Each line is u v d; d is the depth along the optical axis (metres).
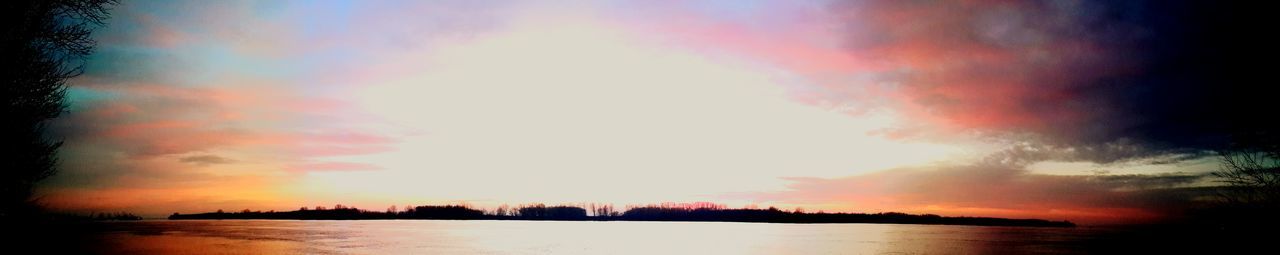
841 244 66.94
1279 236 28.33
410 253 47.22
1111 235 88.75
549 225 132.88
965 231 109.75
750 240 75.25
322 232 80.56
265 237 65.19
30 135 14.91
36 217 17.06
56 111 15.28
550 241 68.50
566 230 103.56
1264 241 28.80
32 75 14.27
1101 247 59.38
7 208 15.27
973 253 52.66
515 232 92.50
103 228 80.25
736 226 135.25
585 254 50.38
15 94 14.05
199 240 57.09
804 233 99.69
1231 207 30.66
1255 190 29.58
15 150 14.49
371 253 45.91
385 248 52.16
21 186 15.15
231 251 44.62
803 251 56.75
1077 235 91.00
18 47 13.77
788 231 108.75
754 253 53.62
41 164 15.48
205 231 77.06
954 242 71.31
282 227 96.62
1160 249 53.66
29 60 14.05
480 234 84.19
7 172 14.48
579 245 62.28
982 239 78.31
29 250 19.72
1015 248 58.28
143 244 48.50
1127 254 49.44
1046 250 55.59
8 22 13.45
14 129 14.24
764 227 129.38
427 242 61.91
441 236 76.38
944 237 85.56
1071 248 58.84
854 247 61.22
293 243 55.84
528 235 82.94
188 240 56.62
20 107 14.26
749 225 143.75
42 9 14.14
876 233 99.38
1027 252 52.91
